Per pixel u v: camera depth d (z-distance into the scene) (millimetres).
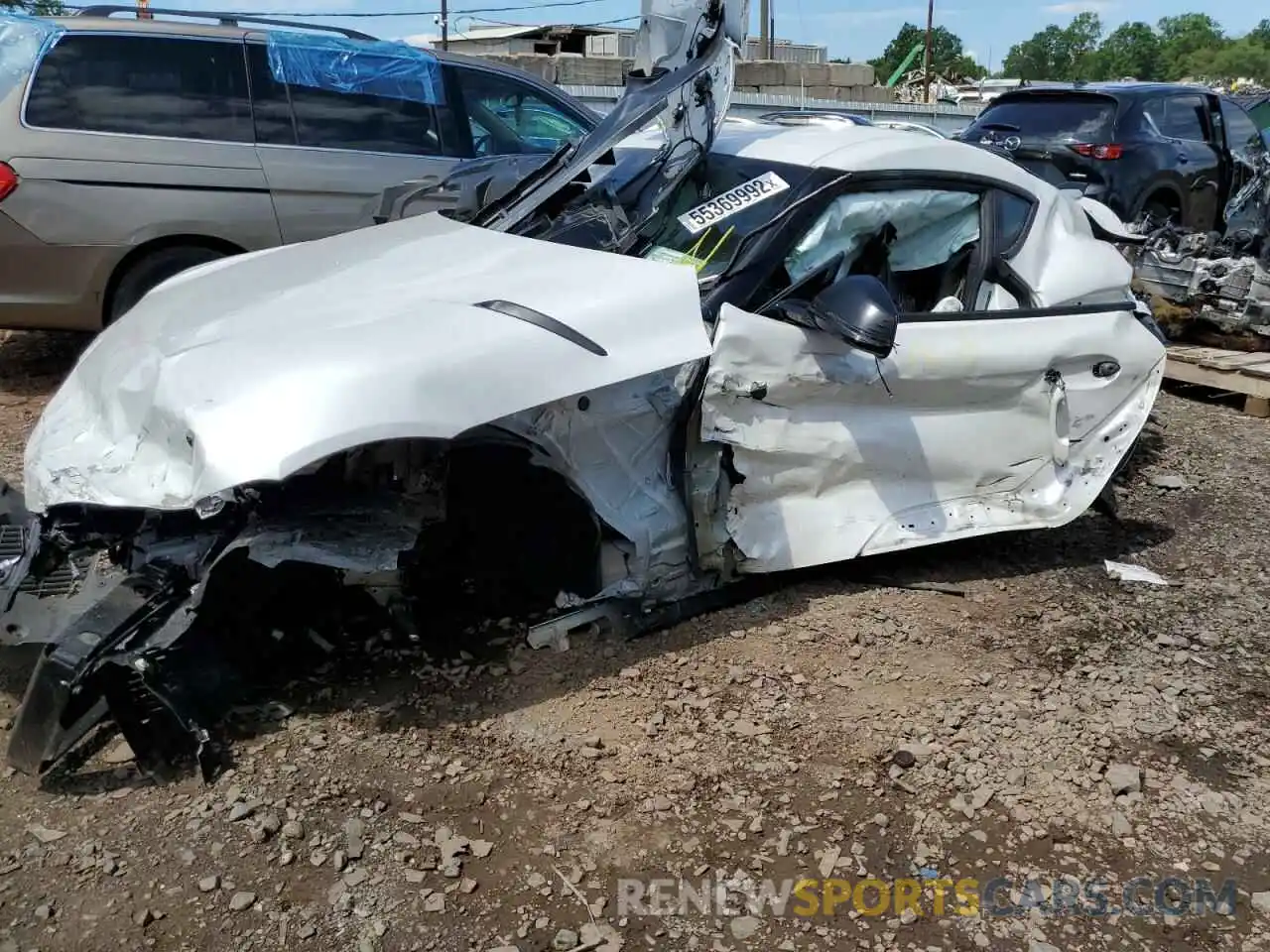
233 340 3010
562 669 3312
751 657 3445
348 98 6246
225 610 2932
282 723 2988
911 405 3762
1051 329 3957
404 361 2818
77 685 2611
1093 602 3998
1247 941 2453
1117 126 9484
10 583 3010
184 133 5781
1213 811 2879
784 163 3891
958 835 2740
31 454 3229
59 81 5516
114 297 5855
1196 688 3441
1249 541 4602
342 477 3119
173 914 2336
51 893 2367
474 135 6719
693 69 3932
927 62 34906
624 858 2594
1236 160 10250
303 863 2500
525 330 3027
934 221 4027
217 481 2592
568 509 3352
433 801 2732
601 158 4340
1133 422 4266
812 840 2689
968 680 3412
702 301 3445
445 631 3461
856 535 3758
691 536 3494
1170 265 7031
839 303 3223
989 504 4023
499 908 2416
